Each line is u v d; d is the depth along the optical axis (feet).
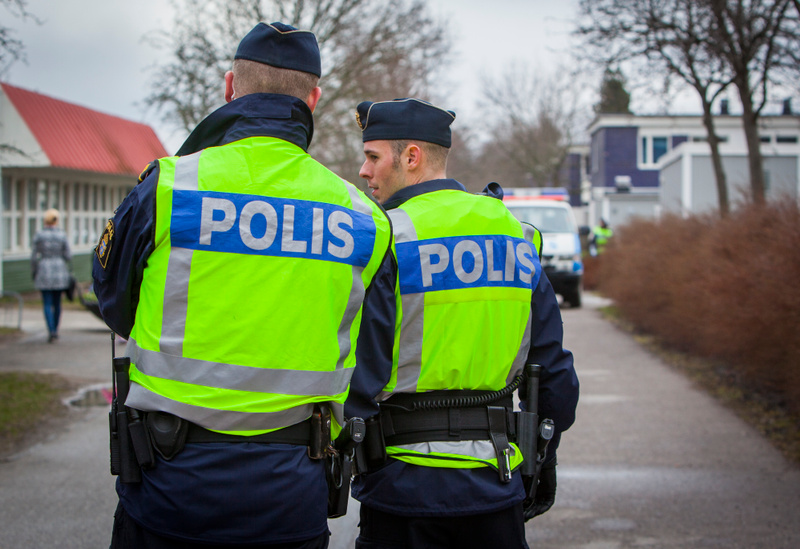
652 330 39.75
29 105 65.82
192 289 6.35
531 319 8.57
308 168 6.97
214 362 6.31
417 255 7.99
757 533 14.06
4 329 41.73
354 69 73.67
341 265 6.78
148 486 6.27
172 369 6.30
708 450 19.21
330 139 77.77
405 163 8.63
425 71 81.97
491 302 8.13
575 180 173.68
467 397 7.97
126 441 6.36
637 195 123.54
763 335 21.98
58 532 14.15
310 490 6.50
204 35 66.54
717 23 34.55
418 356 7.92
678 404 24.11
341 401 6.89
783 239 21.54
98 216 80.33
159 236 6.36
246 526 6.21
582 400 24.93
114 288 6.66
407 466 7.79
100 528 14.37
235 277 6.40
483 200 8.61
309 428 6.64
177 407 6.22
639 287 38.93
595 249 76.89
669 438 20.34
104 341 37.93
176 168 6.57
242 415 6.28
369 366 7.49
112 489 16.51
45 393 25.34
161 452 6.25
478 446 7.88
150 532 6.24
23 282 65.00
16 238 64.59
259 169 6.73
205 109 66.23
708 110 40.83
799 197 25.12
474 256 8.16
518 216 58.03
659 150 130.62
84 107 78.64
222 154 6.72
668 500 15.87
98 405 24.22
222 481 6.17
